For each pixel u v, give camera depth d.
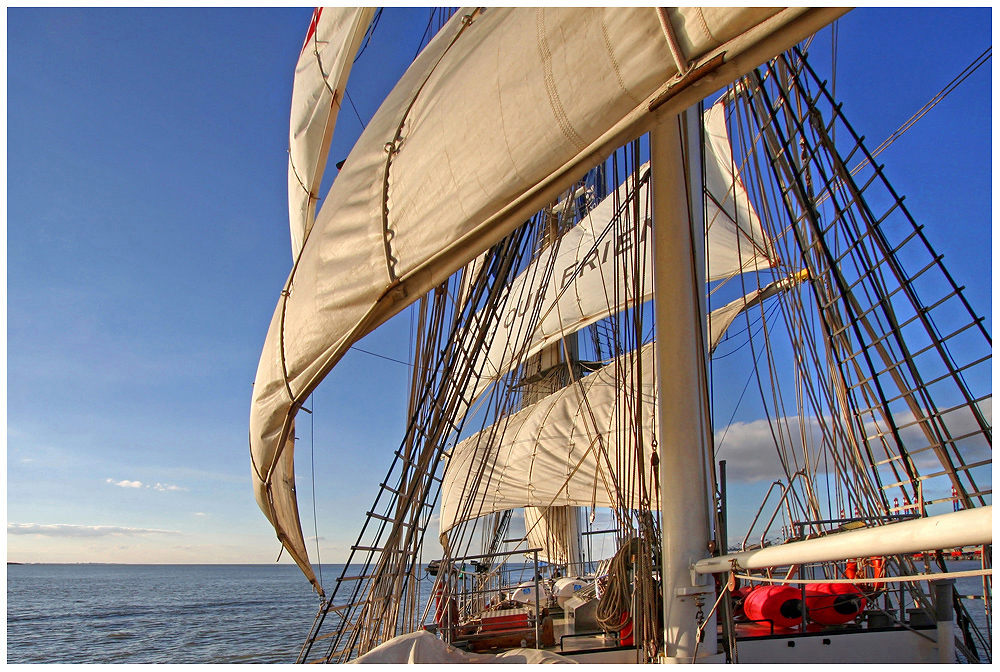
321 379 6.23
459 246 4.57
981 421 5.26
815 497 7.15
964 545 1.90
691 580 4.34
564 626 7.95
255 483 8.77
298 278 7.05
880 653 5.49
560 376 23.12
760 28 2.74
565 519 20.94
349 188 6.40
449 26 7.55
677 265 4.87
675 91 3.11
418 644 4.09
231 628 48.16
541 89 3.88
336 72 11.59
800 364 7.93
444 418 6.85
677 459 4.54
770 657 5.40
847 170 6.45
